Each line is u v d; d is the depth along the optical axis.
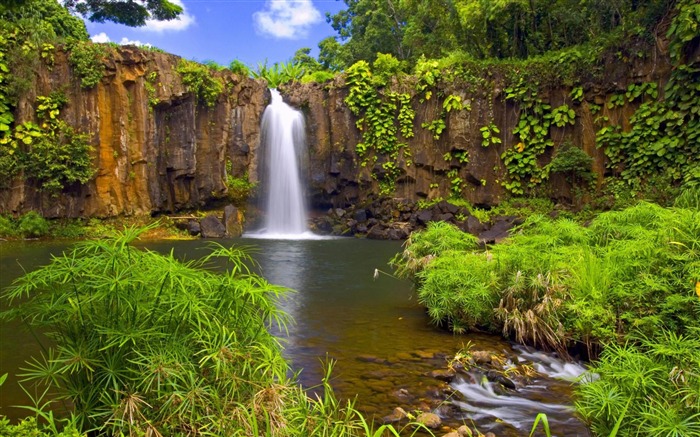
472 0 21.97
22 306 2.63
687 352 3.17
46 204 16.38
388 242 17.23
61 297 2.52
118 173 17.81
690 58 15.06
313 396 3.96
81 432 2.49
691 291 4.50
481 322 6.09
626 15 18.22
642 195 15.16
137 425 2.36
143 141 18.27
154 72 18.47
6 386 3.87
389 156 21.38
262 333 2.98
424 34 27.28
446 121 20.42
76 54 16.89
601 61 17.47
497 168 19.78
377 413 3.70
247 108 21.33
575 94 18.02
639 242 5.32
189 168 19.44
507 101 19.64
